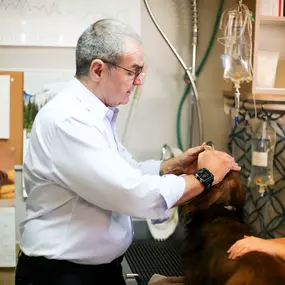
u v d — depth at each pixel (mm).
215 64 2596
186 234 1694
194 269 1581
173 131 2627
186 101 2609
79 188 1576
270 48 2416
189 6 2539
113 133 1788
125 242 1763
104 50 1587
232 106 2576
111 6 2475
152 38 2541
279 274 1450
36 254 1688
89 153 1546
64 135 1568
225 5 2551
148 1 2516
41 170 1644
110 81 1626
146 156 2627
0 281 2547
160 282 1781
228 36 2238
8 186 2500
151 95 2586
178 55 2445
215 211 1663
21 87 2471
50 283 1688
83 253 1672
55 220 1677
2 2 2412
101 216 1669
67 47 2484
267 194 2312
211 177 1638
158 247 2305
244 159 2473
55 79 2490
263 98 2240
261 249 1458
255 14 2209
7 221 2512
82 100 1649
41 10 2439
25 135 2492
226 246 1547
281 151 2262
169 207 1607
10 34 2434
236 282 1451
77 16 2461
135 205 1568
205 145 1947
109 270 1776
